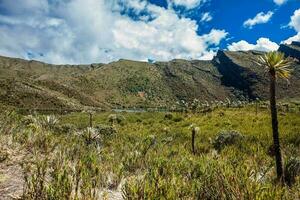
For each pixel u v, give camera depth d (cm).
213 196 572
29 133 872
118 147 1162
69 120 3625
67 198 504
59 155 745
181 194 556
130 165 848
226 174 611
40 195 507
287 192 673
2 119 980
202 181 632
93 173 645
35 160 694
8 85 11438
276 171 951
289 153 1432
